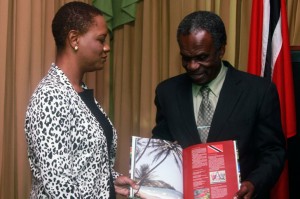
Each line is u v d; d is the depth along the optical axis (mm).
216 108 1580
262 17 2104
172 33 2379
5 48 1987
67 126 1242
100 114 1438
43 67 2180
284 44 2051
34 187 1318
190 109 1631
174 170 1482
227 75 1619
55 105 1221
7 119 2068
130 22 2520
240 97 1578
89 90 1432
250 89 1585
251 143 1602
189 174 1452
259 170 1523
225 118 1564
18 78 2055
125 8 2434
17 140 2064
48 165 1192
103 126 1423
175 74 2377
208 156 1446
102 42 1394
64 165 1213
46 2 2188
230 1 2268
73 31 1333
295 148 1996
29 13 2076
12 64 2072
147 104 2445
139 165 1503
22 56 2061
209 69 1543
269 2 2092
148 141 1543
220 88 1622
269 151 1583
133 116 2514
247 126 1564
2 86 1979
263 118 1569
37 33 2119
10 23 2066
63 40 1350
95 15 1367
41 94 1229
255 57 2109
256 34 2117
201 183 1411
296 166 1981
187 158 1488
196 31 1499
